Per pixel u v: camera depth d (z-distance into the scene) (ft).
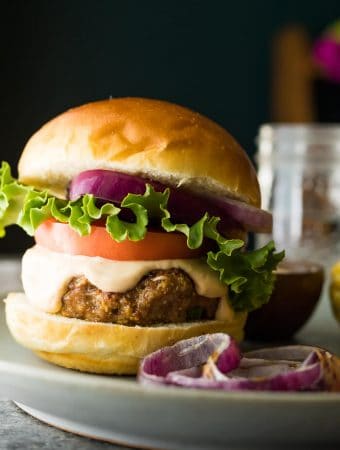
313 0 4.66
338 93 4.49
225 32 4.61
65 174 1.58
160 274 1.52
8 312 1.61
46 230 1.56
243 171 1.57
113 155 1.51
